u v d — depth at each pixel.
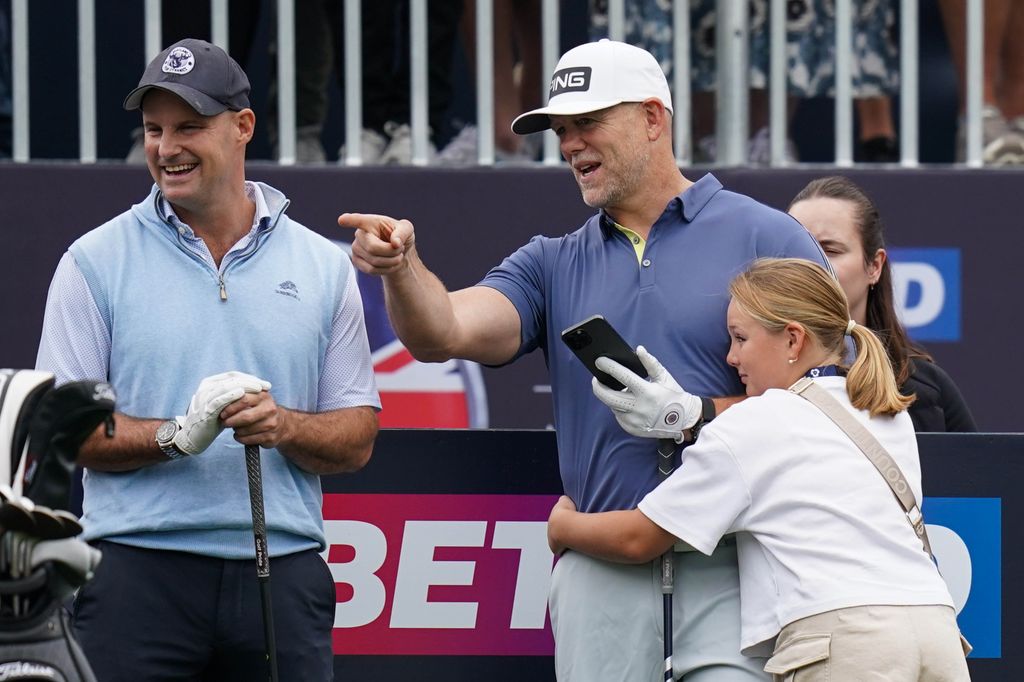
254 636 13.41
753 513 12.58
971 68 22.06
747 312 12.99
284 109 21.39
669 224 14.05
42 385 10.98
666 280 13.84
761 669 13.11
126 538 13.34
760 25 22.28
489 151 21.70
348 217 12.80
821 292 12.93
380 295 21.08
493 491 15.24
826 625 12.13
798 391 12.81
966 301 21.80
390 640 15.18
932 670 12.05
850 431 12.64
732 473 12.58
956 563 15.02
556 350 14.27
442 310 13.36
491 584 15.27
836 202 16.38
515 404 21.19
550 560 15.30
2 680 10.48
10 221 20.88
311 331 13.88
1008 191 21.78
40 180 20.89
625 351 13.09
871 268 16.47
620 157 13.88
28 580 10.41
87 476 13.76
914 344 17.05
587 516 13.38
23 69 21.12
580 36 26.19
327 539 15.09
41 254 20.91
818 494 12.43
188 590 13.33
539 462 15.29
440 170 21.36
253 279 13.77
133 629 13.18
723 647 13.21
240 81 13.79
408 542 15.18
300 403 13.83
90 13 21.16
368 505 15.13
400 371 21.08
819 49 22.19
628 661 13.45
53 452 10.82
